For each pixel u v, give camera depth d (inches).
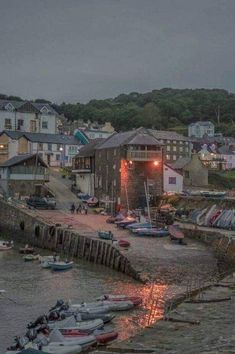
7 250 2199.8
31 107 4468.5
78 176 3312.0
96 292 1357.0
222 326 745.6
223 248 1761.8
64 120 6186.0
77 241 2022.6
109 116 6998.0
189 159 3814.0
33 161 3147.1
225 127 7303.2
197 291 1069.1
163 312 1093.8
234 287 1055.6
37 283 1493.6
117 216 2465.6
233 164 5182.1
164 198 2805.1
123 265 1647.4
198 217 2379.4
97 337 880.3
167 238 2023.9
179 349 632.4
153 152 2866.6
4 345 917.2
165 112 7721.5
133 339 686.5
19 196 3031.5
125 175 2832.2
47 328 923.4
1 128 4298.7
